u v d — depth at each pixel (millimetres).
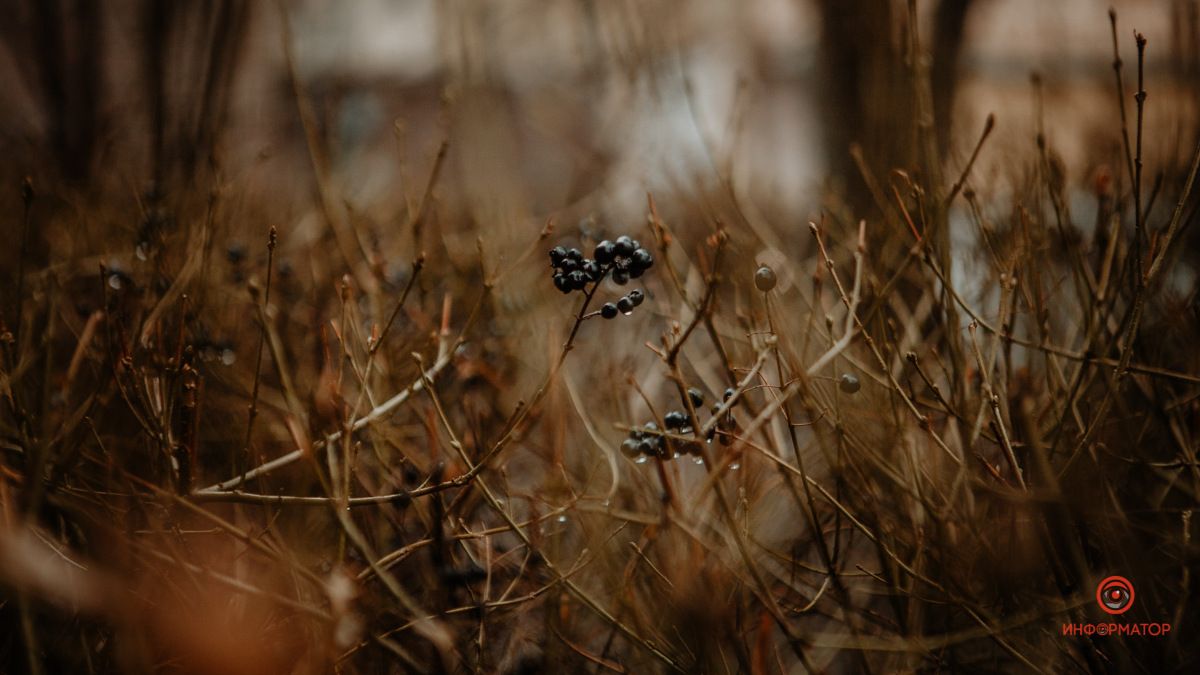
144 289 860
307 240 1057
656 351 723
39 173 1143
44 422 676
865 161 1039
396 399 765
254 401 726
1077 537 722
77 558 712
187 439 722
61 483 717
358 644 721
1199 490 729
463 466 780
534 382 919
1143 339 790
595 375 921
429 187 857
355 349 844
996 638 713
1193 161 687
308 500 712
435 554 746
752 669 703
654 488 802
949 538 758
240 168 1132
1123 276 739
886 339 771
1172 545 743
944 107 1113
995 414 720
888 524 781
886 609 825
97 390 740
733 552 749
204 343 838
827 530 818
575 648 757
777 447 779
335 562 738
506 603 746
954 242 920
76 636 695
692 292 886
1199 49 868
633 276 707
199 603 685
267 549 693
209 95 999
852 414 809
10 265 975
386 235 1141
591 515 790
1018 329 871
